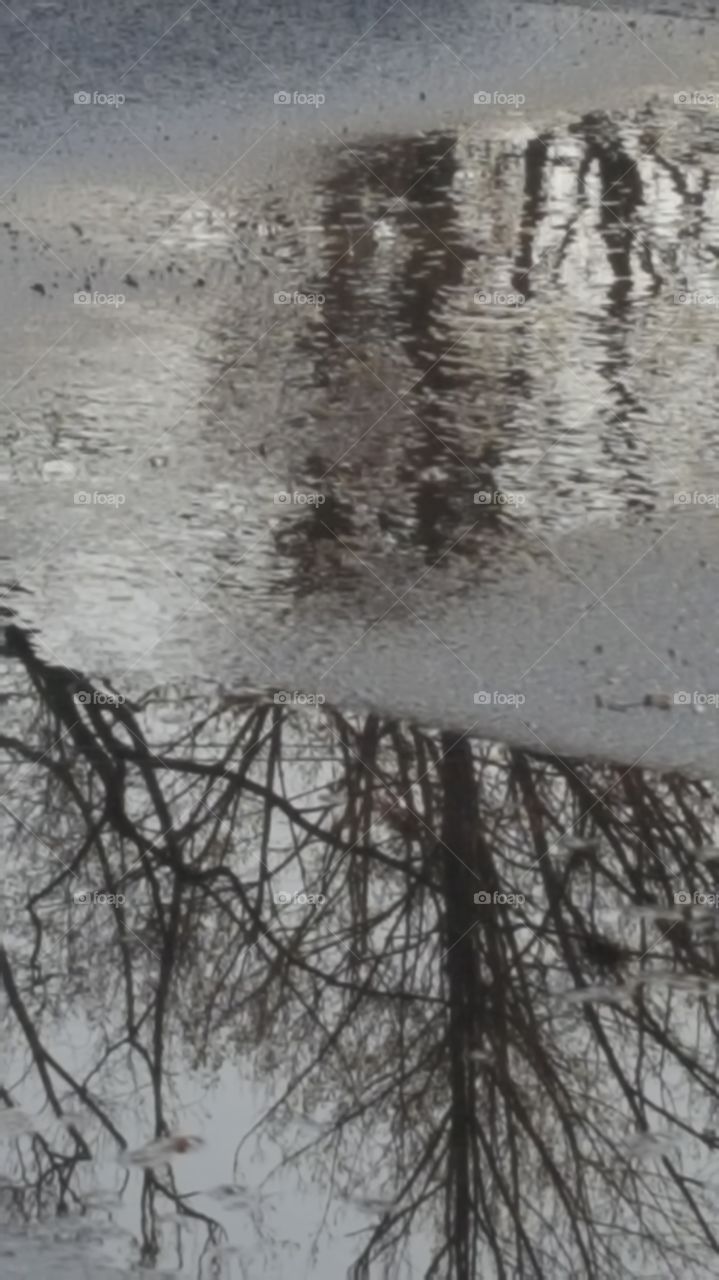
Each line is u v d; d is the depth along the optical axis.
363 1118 2.45
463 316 6.37
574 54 8.98
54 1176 2.32
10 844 3.21
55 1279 2.12
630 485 5.09
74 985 2.78
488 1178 2.33
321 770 3.52
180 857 3.18
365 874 3.13
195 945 2.89
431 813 3.37
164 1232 2.20
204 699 3.84
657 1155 2.38
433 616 4.25
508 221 7.23
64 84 8.45
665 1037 2.66
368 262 6.84
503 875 3.14
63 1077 2.54
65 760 3.54
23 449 5.18
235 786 3.46
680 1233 2.22
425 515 4.86
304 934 2.92
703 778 3.55
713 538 4.73
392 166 7.76
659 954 2.91
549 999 2.76
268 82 8.56
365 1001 2.72
